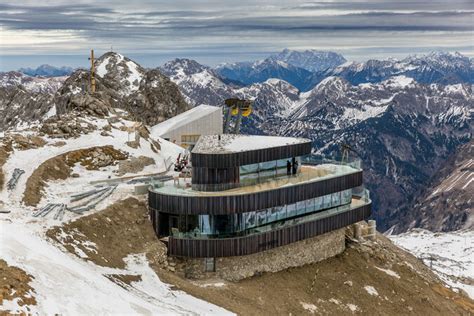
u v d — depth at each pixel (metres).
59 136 93.38
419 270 99.56
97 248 63.84
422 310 80.06
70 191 76.88
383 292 80.69
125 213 73.94
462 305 89.00
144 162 94.56
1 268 43.59
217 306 61.66
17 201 68.38
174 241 70.62
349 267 84.12
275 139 86.94
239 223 72.94
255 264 74.81
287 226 77.62
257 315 63.91
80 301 45.72
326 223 82.94
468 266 161.75
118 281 58.00
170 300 58.97
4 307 38.78
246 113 111.06
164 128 148.88
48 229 61.41
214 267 72.00
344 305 74.62
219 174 74.06
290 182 79.81
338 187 85.38
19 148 84.12
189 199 70.75
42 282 45.34
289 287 74.44
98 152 90.94
